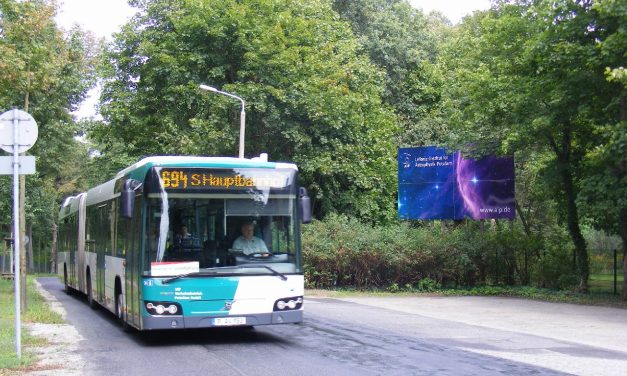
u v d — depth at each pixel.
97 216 17.27
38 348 11.15
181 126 28.20
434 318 16.14
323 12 32.41
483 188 26.02
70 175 51.78
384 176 31.80
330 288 25.44
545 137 21.55
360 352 10.60
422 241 25.59
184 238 10.77
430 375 8.65
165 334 12.88
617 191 17.78
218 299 10.71
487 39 22.41
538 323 15.26
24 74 17.94
